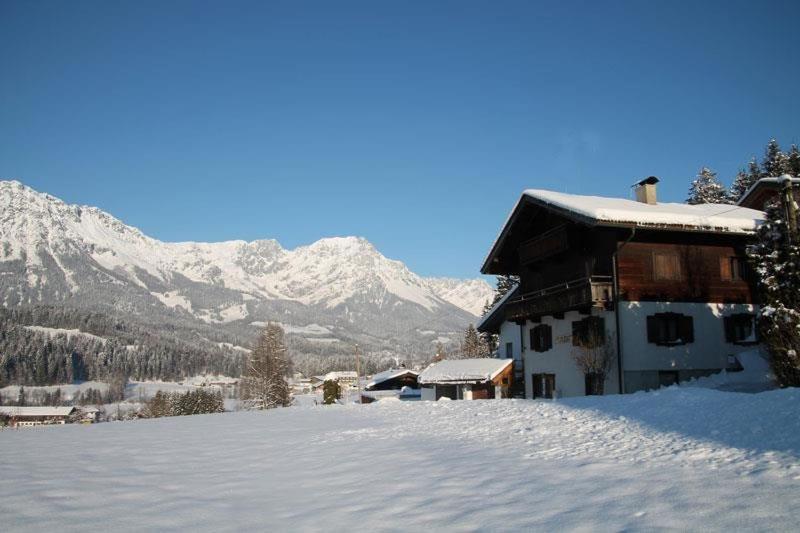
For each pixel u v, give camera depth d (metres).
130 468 10.49
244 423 19.05
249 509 7.23
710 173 61.19
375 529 6.00
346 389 109.88
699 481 6.74
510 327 40.59
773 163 53.34
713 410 11.54
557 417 13.64
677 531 5.08
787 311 17.25
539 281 32.62
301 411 23.88
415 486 7.82
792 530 4.86
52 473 10.06
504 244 33.31
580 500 6.38
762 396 11.88
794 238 18.30
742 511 5.46
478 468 8.68
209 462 11.01
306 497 7.71
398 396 57.78
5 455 12.42
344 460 10.39
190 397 78.06
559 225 29.39
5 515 7.23
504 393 38.50
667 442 9.33
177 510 7.31
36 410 85.44
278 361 71.31
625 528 5.28
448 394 41.62
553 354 31.14
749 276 27.88
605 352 26.30
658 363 26.05
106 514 7.21
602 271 27.12
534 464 8.66
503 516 6.04
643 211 25.95
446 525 5.93
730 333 27.06
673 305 26.62
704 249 27.48
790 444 7.99
